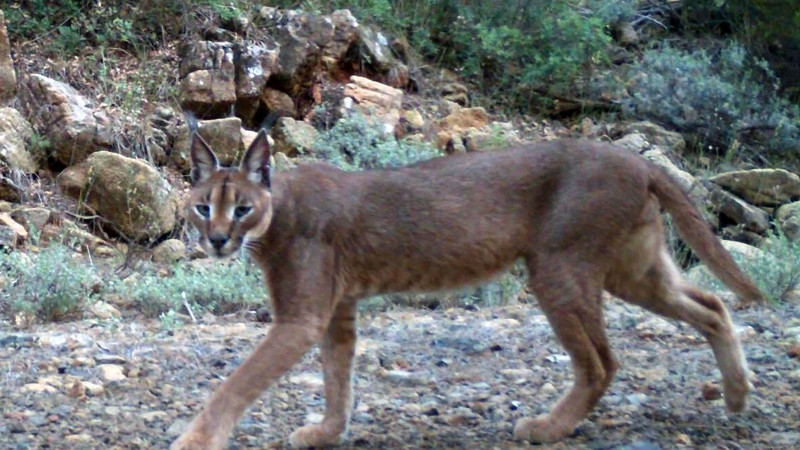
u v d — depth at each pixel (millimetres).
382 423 4488
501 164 4375
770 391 4707
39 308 5301
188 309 5414
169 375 4770
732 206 7078
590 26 8367
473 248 4340
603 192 4324
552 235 4332
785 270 5820
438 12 8453
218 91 6742
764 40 8914
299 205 4270
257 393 4203
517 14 8383
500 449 4305
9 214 5980
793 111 8578
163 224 6062
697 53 8930
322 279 4262
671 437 4379
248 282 5602
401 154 6418
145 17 7238
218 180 4246
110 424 4426
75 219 6070
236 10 7195
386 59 7738
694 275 5902
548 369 4895
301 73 7102
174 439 4348
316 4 7906
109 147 6324
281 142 6668
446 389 4734
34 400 4547
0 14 6352
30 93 6453
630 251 4387
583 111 8227
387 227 4312
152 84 6871
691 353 5031
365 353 4980
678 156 7852
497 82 8305
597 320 4336
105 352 4938
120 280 5613
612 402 4609
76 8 7188
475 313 5504
